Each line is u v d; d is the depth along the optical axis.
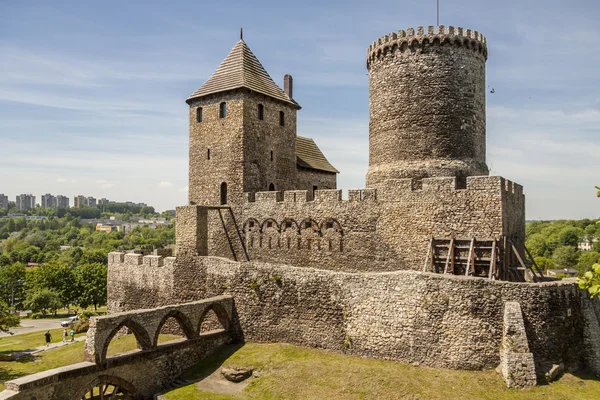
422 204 26.67
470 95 29.81
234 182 35.81
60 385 20.48
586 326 20.69
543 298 20.11
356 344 23.25
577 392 18.38
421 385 19.39
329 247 30.52
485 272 24.06
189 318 25.70
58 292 69.88
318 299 24.69
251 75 37.47
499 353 20.08
